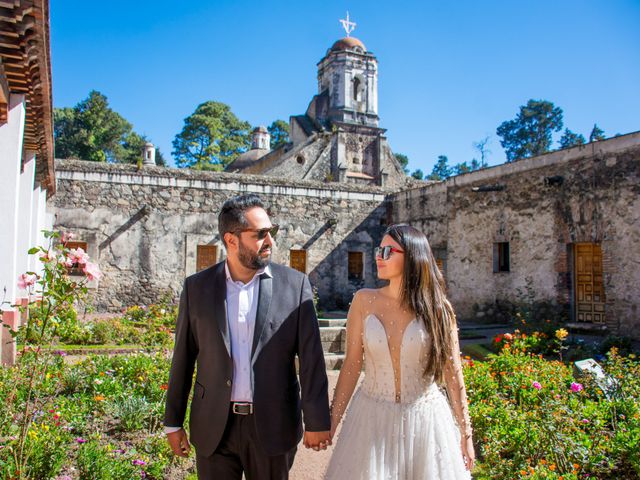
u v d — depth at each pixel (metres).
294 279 2.59
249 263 2.43
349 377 2.72
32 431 3.61
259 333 2.42
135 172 15.23
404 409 2.49
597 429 4.26
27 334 3.68
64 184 14.52
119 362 6.21
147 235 15.22
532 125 53.03
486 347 8.79
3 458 3.39
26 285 3.65
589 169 11.18
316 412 2.39
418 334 2.53
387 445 2.45
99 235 14.74
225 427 2.37
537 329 9.95
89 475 3.35
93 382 5.34
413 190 16.86
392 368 2.56
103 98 43.66
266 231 2.45
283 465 2.43
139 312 12.55
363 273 17.80
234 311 2.48
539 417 4.14
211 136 44.38
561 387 5.08
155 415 4.71
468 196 14.48
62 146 42.31
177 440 2.52
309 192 17.23
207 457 2.41
